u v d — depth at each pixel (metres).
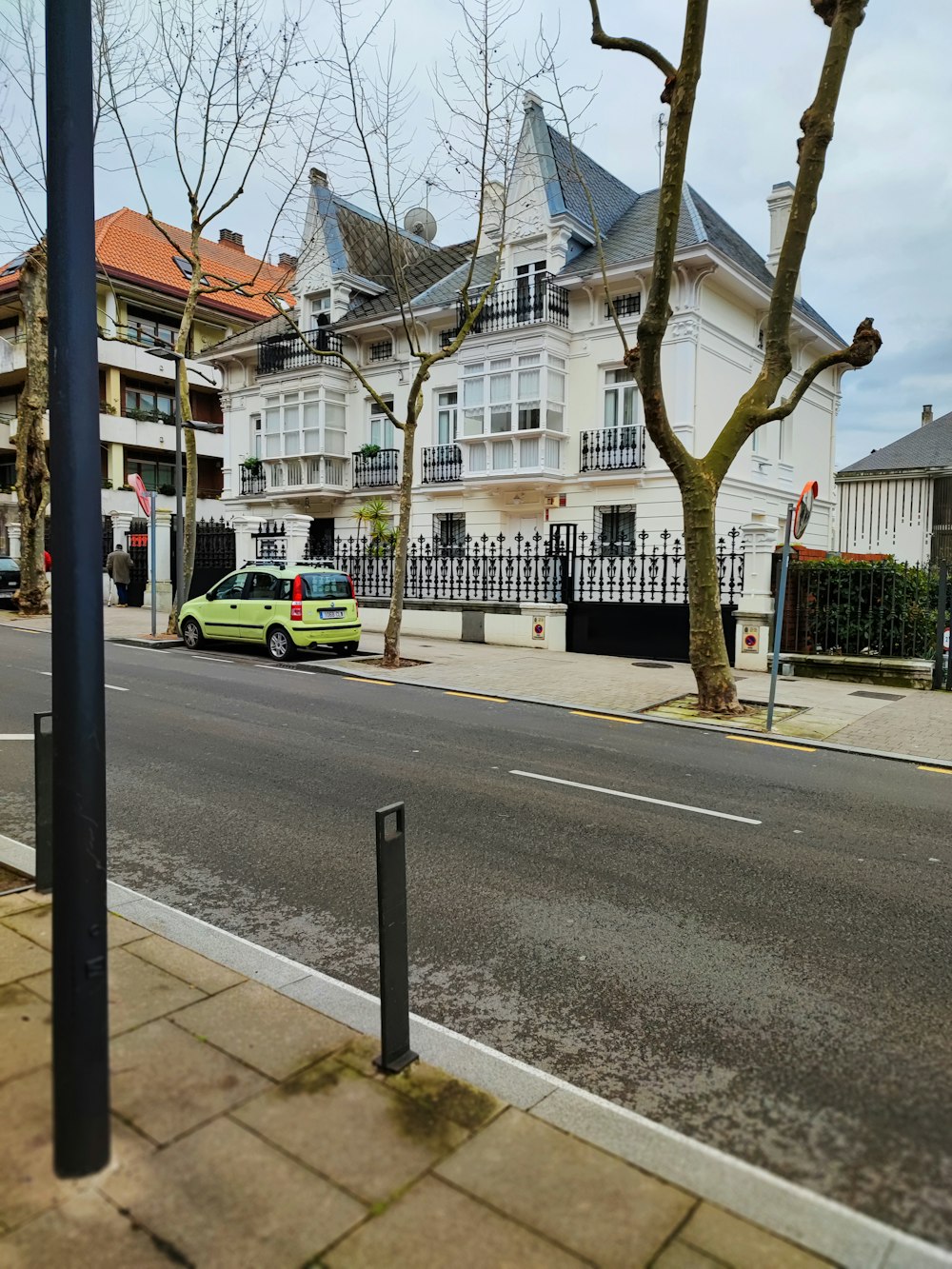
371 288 27.33
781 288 10.52
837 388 27.70
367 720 9.79
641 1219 2.29
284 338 27.44
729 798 6.98
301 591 15.00
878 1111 2.97
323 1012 3.37
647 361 10.05
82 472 2.38
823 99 9.92
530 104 22.20
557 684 12.81
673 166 9.45
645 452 21.00
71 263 2.37
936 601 14.36
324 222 26.22
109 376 32.94
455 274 25.55
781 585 9.99
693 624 11.01
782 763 8.35
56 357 2.38
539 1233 2.21
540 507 22.97
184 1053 2.99
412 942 4.24
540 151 22.03
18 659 13.77
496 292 22.91
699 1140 2.80
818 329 23.88
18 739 8.17
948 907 4.77
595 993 3.77
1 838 5.25
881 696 12.55
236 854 5.38
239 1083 2.82
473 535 24.20
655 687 12.65
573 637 17.12
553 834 5.89
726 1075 3.18
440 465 24.62
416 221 30.64
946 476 25.11
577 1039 3.41
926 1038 3.44
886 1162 2.70
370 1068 2.94
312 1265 2.08
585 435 22.02
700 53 9.24
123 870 5.09
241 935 4.27
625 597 20.88
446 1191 2.35
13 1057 2.89
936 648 13.30
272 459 27.59
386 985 2.93
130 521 26.06
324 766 7.57
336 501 27.12
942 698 12.53
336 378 26.56
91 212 2.41
